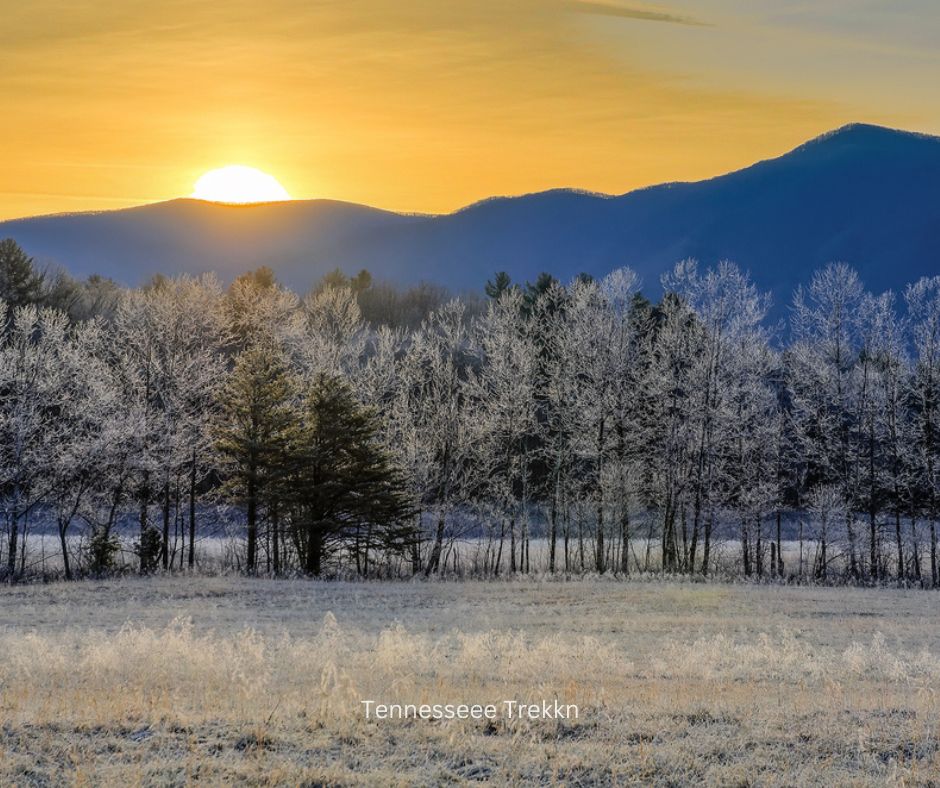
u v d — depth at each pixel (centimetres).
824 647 2581
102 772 1186
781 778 1241
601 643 2586
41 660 1872
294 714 1449
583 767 1263
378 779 1194
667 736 1411
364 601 3712
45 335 5744
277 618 3186
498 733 1412
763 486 5769
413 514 5428
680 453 5938
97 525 5512
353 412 5331
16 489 5041
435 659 2047
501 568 6050
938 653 2567
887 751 1381
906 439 5978
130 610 3347
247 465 5341
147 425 5444
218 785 1147
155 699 1520
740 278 6056
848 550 5806
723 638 2494
